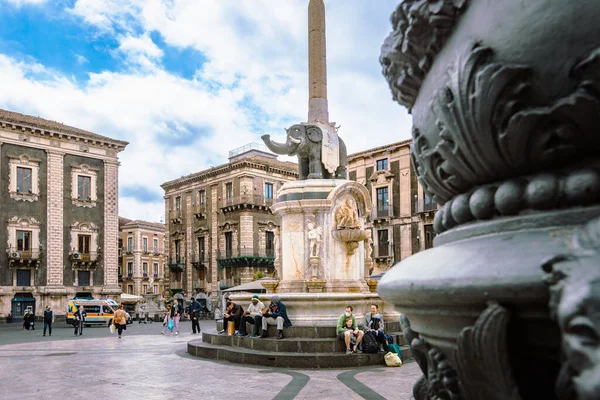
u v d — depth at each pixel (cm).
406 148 3494
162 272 6700
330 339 927
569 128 104
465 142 118
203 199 4578
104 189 3878
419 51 134
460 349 105
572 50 102
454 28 124
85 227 3753
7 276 3366
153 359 1070
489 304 101
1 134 3384
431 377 130
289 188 1136
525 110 106
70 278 3647
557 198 109
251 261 4141
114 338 1841
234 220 4234
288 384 712
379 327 918
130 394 678
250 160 4197
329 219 1112
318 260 1081
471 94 112
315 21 1309
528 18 107
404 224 3459
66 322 3325
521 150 110
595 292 79
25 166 3491
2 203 3378
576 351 79
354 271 1133
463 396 112
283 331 964
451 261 114
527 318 99
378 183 3625
